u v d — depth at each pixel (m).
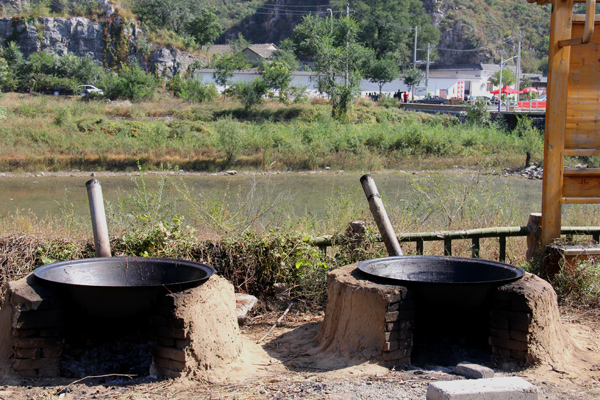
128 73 42.09
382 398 3.01
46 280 3.48
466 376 3.42
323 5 114.00
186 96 41.28
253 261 5.58
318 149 25.25
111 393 3.24
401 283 3.73
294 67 66.56
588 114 5.55
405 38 82.31
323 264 5.46
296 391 3.18
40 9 60.34
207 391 3.26
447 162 25.17
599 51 5.50
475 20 114.50
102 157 23.22
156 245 5.44
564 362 3.72
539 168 23.91
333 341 3.99
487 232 6.02
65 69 49.25
